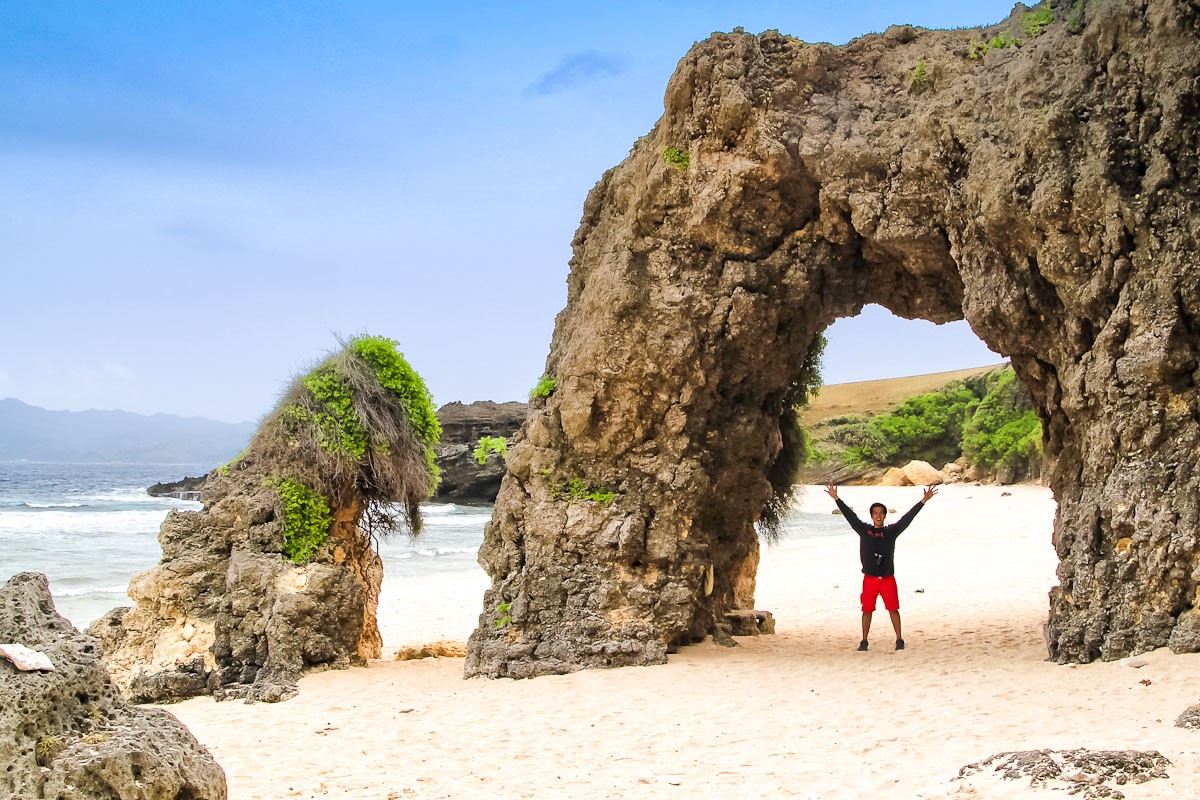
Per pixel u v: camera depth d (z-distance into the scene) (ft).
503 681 47.32
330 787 30.01
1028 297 44.01
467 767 31.83
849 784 27.30
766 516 62.64
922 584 85.81
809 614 70.69
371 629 56.65
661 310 49.70
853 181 47.32
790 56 49.21
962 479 290.15
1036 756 26.35
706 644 52.54
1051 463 47.44
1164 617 39.24
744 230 49.70
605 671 47.26
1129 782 24.31
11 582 20.70
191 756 18.84
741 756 31.32
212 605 50.37
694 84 49.42
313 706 43.32
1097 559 41.50
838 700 38.29
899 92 48.16
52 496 321.32
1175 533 38.96
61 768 17.12
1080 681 37.76
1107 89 41.68
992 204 42.83
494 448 54.49
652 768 30.58
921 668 43.88
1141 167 40.86
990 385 327.67
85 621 82.07
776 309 50.57
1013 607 66.95
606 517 50.26
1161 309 39.58
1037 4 46.88
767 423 54.95
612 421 50.65
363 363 55.26
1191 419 39.55
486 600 51.29
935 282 50.60
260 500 51.88
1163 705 32.63
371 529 56.90
